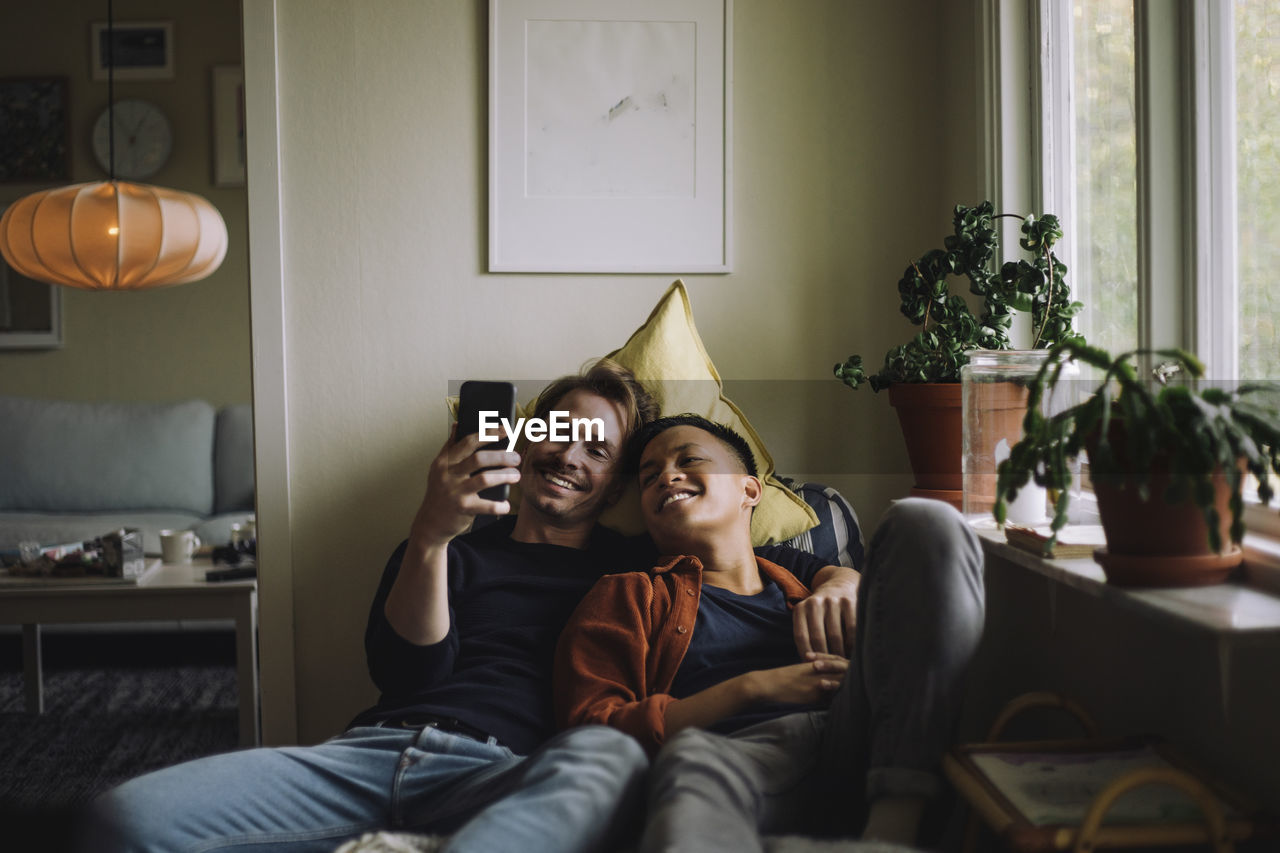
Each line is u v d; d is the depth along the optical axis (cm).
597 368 176
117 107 420
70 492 370
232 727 280
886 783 118
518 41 215
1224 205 138
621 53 217
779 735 130
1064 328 168
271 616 215
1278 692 105
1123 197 163
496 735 141
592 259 218
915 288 184
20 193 422
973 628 121
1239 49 135
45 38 420
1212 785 106
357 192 215
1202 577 111
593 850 106
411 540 151
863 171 221
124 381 422
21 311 420
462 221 217
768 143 219
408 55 215
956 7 212
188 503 376
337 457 216
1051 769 114
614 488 168
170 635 362
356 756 137
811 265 221
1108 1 166
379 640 154
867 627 126
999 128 195
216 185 421
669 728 135
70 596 245
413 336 217
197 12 421
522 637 154
